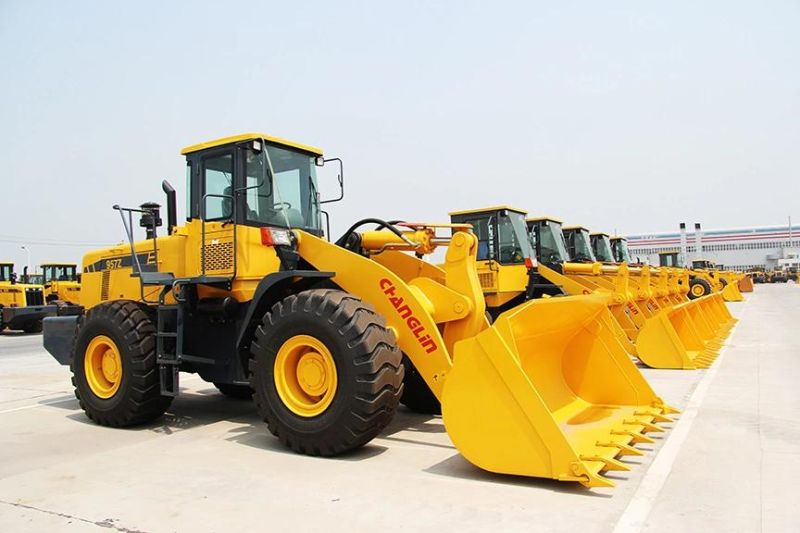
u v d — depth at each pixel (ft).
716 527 9.86
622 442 13.61
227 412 20.65
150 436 17.17
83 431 17.95
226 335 17.75
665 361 27.40
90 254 23.03
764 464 13.10
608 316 16.92
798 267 203.41
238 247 17.26
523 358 14.75
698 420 17.04
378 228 19.53
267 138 18.01
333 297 14.58
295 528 10.18
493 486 11.97
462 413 12.64
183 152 18.92
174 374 17.53
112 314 18.40
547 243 40.98
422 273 18.80
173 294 18.19
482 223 35.42
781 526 9.87
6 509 11.34
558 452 11.68
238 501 11.50
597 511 10.57
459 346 12.75
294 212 18.83
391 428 17.44
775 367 26.73
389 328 14.76
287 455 14.67
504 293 34.32
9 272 67.36
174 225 19.47
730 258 234.58
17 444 16.38
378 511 10.83
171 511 11.07
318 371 14.61
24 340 55.67
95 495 12.02
